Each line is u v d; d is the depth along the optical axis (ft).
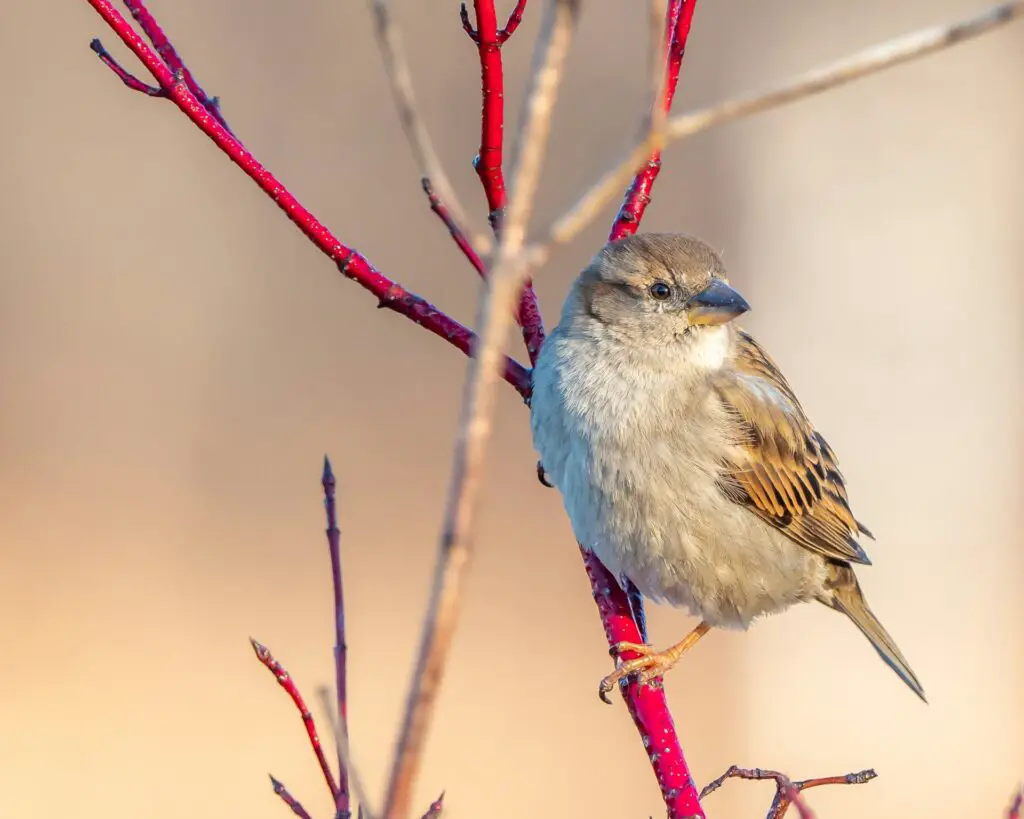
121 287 58.18
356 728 39.78
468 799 37.91
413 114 8.29
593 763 39.63
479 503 8.07
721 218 51.34
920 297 47.21
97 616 43.55
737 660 44.39
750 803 42.60
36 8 60.59
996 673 44.68
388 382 54.49
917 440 46.26
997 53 47.37
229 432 52.34
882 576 45.44
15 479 49.60
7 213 59.93
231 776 37.99
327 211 57.67
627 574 21.53
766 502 21.86
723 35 56.24
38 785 36.99
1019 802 12.21
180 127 59.72
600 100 55.62
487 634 43.88
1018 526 45.85
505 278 8.07
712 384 21.70
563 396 21.34
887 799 43.27
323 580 46.14
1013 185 47.24
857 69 8.34
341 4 58.95
